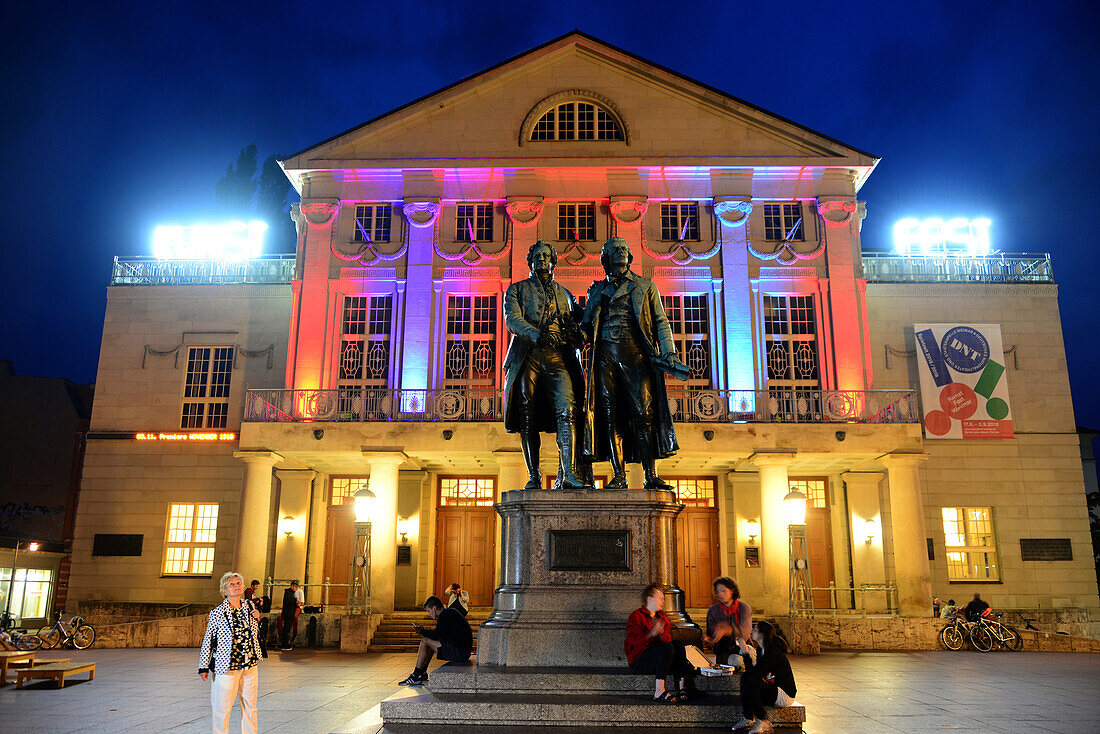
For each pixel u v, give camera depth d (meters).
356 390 24.88
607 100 26.95
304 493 26.02
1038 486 26.89
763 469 23.23
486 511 26.81
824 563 26.62
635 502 8.35
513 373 9.02
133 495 27.45
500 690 7.84
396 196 26.81
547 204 26.55
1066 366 27.61
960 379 27.38
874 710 10.73
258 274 29.28
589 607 8.15
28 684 13.53
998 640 21.30
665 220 26.55
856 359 25.38
